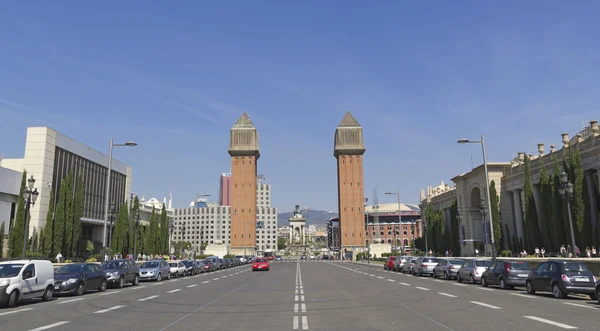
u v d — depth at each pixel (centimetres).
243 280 3662
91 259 5678
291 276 4241
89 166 7325
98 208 7588
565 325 1249
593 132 5362
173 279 3912
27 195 3253
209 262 5631
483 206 4409
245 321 1413
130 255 6272
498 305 1755
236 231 14550
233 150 14875
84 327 1308
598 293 1798
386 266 5856
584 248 4769
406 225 17850
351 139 14938
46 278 2089
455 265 3566
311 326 1302
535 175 6225
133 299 2141
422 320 1388
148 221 10075
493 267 2745
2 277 1897
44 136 6044
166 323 1381
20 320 1456
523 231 6284
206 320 1441
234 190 14800
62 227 5641
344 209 14600
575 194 4869
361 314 1548
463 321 1352
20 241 5003
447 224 9662
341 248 14388
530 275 2280
